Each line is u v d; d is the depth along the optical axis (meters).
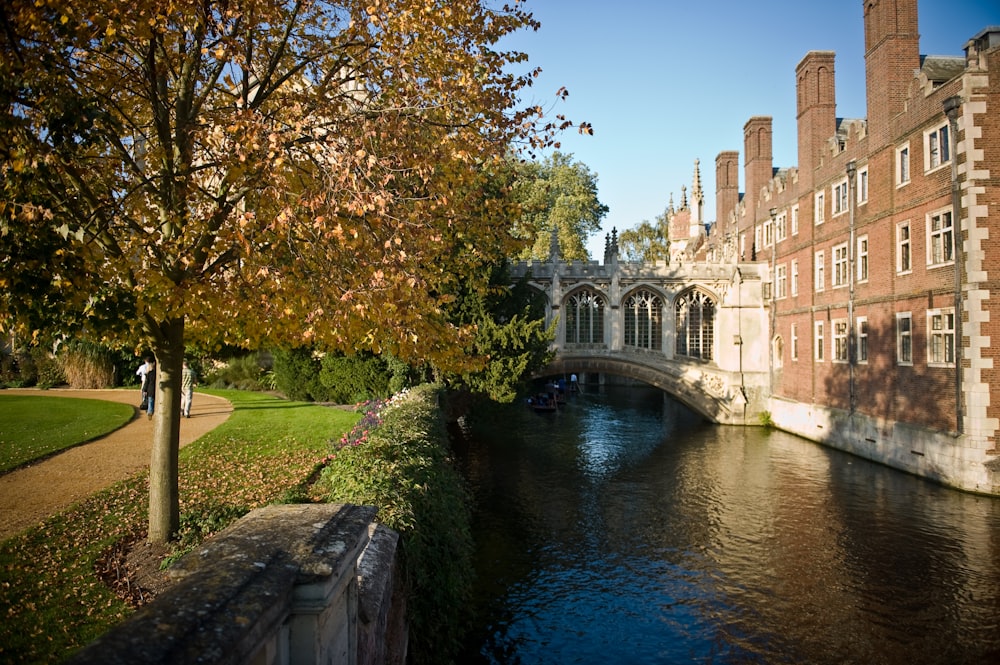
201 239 8.82
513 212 13.90
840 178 31.03
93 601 7.04
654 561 16.16
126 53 9.04
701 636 12.47
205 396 28.25
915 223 24.70
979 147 21.33
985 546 16.81
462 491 13.85
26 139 6.52
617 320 39.41
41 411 21.16
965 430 21.66
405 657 7.42
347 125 9.31
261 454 14.99
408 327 9.41
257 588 2.74
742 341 40.00
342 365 25.53
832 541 17.45
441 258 13.84
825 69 34.41
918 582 14.79
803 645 12.14
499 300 25.69
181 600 2.54
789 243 37.44
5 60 6.38
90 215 7.77
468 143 10.27
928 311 23.80
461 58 10.23
